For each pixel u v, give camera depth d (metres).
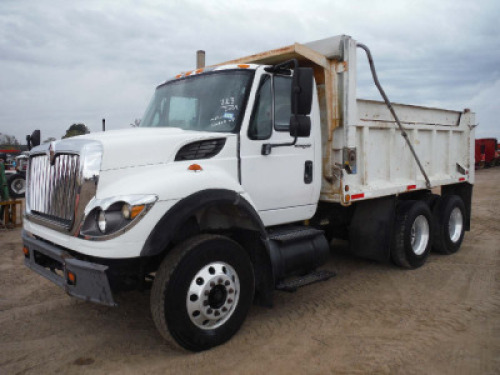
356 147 5.36
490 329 4.16
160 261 3.82
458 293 5.24
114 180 3.48
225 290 3.78
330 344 3.86
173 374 3.37
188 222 3.85
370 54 5.32
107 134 4.00
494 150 37.09
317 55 4.93
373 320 4.41
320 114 5.22
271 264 4.17
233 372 3.38
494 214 11.34
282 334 4.07
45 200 4.03
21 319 4.51
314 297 5.13
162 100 5.04
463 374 3.34
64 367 3.50
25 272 6.22
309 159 4.90
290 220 4.82
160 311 3.44
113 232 3.24
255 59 5.13
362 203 6.05
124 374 3.38
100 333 4.16
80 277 3.37
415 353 3.68
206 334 3.68
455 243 7.34
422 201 6.51
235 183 3.95
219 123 4.36
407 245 6.09
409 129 6.42
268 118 4.46
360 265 6.56
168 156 3.77
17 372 3.43
